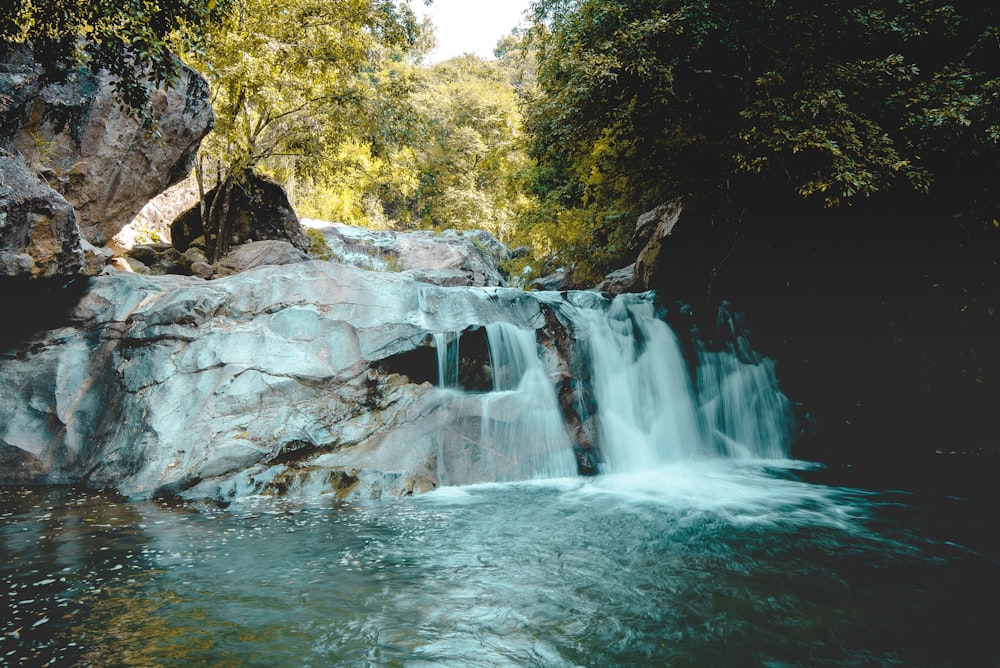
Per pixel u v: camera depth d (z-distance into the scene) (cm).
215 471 618
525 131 1164
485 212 4016
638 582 407
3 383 689
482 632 331
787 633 334
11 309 727
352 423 699
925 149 784
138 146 977
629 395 903
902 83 820
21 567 407
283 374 699
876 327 996
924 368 945
